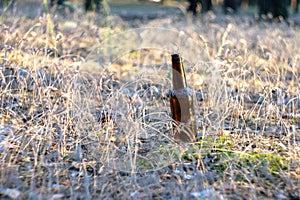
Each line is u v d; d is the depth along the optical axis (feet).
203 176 12.35
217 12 50.24
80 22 32.17
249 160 13.48
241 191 11.93
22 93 17.75
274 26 37.65
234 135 15.55
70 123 15.08
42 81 17.58
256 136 15.38
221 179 12.51
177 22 40.91
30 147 14.07
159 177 12.51
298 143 15.26
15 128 14.69
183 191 11.65
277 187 12.06
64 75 17.83
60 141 14.01
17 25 27.14
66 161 13.41
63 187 11.89
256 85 20.62
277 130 16.39
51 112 14.79
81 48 25.32
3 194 11.35
